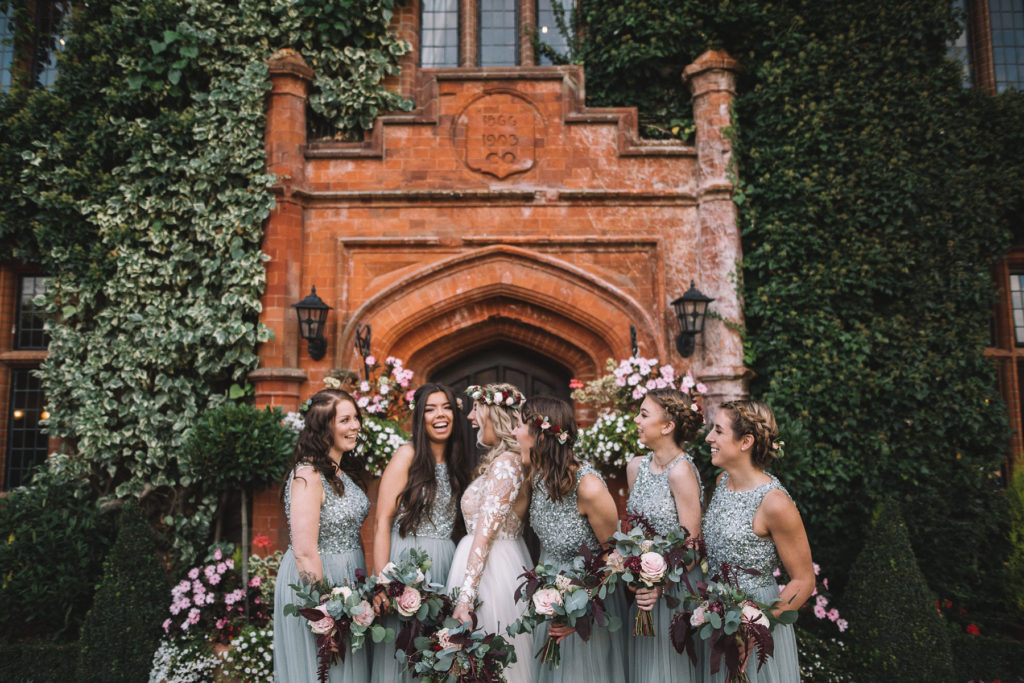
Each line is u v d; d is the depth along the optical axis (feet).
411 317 19.47
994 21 21.58
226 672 15.02
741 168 19.88
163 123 19.53
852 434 18.37
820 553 17.76
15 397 21.15
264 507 17.87
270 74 19.72
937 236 19.12
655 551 9.17
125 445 19.04
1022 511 16.87
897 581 14.78
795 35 19.88
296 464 10.44
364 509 10.95
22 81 21.11
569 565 10.27
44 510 17.10
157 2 19.97
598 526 10.15
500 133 19.99
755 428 9.19
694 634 9.52
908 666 13.99
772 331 19.21
